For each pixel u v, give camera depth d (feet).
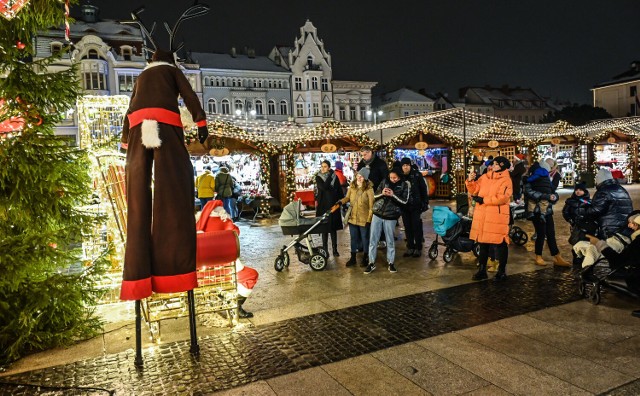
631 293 16.76
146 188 12.84
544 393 11.28
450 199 61.62
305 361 13.38
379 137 64.18
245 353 14.08
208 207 17.04
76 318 15.85
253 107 158.51
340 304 18.52
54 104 15.05
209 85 153.38
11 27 14.56
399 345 14.28
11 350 13.93
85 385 12.45
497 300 18.35
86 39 123.13
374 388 11.73
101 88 124.16
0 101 14.43
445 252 25.38
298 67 167.43
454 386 11.72
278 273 24.21
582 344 13.98
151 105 12.86
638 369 12.34
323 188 27.91
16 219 14.28
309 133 55.01
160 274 12.78
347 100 176.76
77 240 15.46
